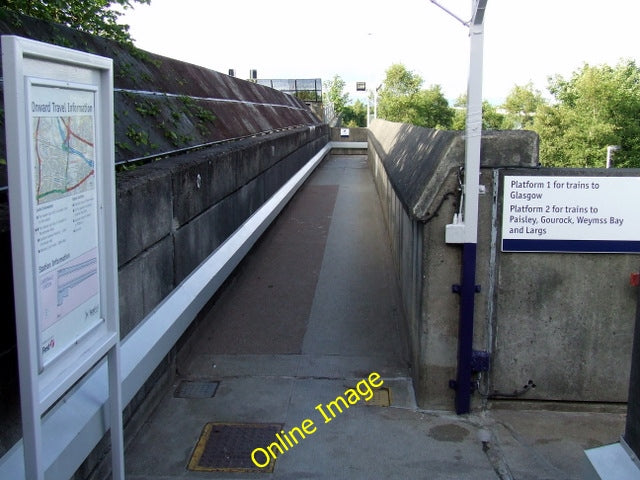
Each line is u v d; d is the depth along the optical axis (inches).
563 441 169.5
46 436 111.1
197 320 239.5
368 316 266.4
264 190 380.5
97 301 112.0
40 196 89.9
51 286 94.0
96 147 109.3
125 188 156.9
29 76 85.7
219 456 162.9
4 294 104.7
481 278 179.3
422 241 181.5
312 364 220.2
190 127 287.4
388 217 391.5
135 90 248.2
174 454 163.8
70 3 243.6
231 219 286.8
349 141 1156.5
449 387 185.5
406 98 2313.0
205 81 393.7
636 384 111.9
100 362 139.9
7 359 105.4
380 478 152.9
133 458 161.5
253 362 221.8
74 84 99.1
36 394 88.2
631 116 1951.3
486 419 181.6
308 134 688.4
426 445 167.5
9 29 173.9
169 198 193.0
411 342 211.5
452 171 173.0
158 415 184.5
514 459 160.9
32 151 86.6
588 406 185.0
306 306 278.2
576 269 177.8
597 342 181.0
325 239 402.0
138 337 162.2
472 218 170.6
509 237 176.1
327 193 606.5
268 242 393.1
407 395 196.7
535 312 180.4
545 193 173.6
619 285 177.8
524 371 183.6
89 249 107.7
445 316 181.6
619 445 116.5
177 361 212.1
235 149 290.8
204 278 228.1
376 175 620.4
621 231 174.6
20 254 84.5
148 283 175.0
